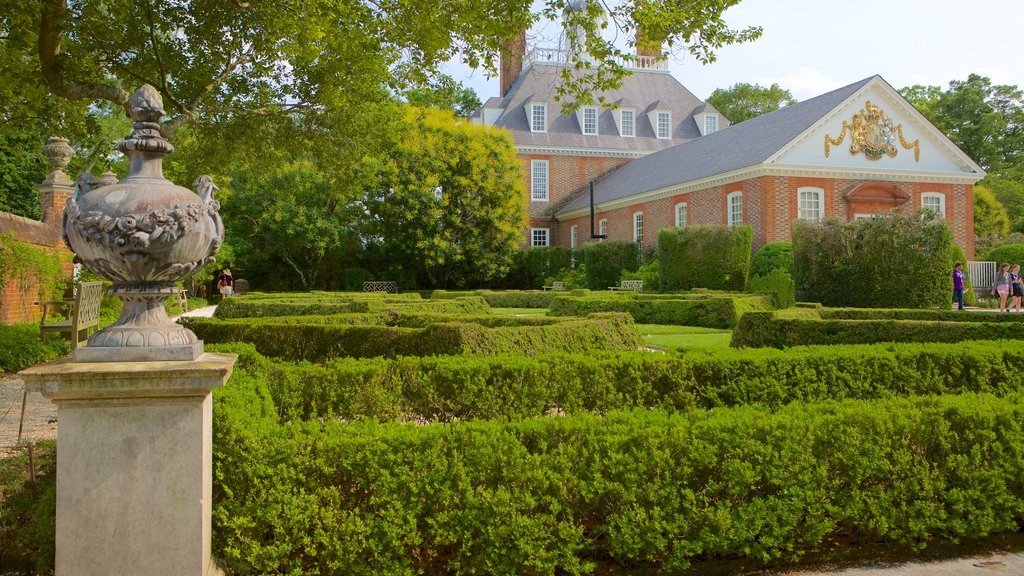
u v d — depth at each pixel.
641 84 43.34
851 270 17.64
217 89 11.62
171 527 2.52
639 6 7.54
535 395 4.93
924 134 27.67
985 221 39.03
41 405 7.47
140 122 2.69
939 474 3.63
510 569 3.05
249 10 9.41
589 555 3.42
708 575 3.32
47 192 15.04
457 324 7.09
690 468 3.35
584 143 40.59
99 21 9.45
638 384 5.07
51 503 3.20
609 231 36.31
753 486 3.40
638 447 3.42
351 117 12.36
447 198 32.28
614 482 3.29
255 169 13.73
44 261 12.84
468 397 4.89
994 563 3.47
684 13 7.49
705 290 20.31
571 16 8.33
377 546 3.01
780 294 21.80
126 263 2.51
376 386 4.87
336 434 3.34
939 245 16.89
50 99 9.89
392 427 3.46
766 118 30.36
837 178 26.52
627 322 9.17
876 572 3.36
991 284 27.98
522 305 25.78
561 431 3.49
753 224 26.03
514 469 3.22
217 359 2.62
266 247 30.97
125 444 2.48
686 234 22.75
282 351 7.89
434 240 30.77
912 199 27.53
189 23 10.38
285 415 4.71
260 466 3.01
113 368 2.37
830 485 3.50
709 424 3.54
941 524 3.53
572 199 40.75
